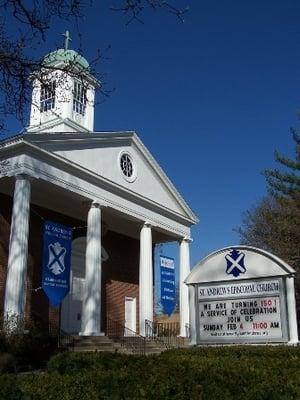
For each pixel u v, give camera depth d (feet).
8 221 75.25
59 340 63.93
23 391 17.26
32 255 78.69
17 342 55.26
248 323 34.24
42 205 82.17
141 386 17.11
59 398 16.76
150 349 74.95
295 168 125.90
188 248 102.58
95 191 78.95
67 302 85.30
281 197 125.70
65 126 94.38
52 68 30.96
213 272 36.14
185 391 16.66
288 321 33.04
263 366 21.77
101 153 81.92
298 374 19.08
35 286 77.97
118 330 92.99
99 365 26.40
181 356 27.07
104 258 94.32
